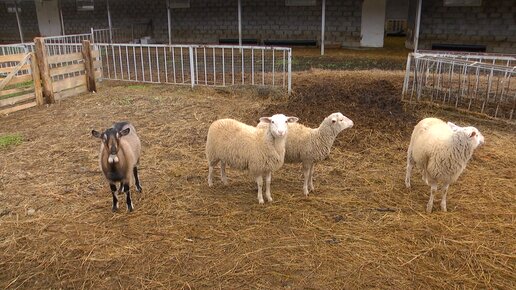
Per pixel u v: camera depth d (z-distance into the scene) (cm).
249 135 502
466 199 531
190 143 729
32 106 1002
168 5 2122
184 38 2339
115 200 501
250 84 1077
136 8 2400
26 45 1291
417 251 426
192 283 381
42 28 2750
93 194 549
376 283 380
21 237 453
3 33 2873
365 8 1969
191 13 2270
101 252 427
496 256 418
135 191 557
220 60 1697
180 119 862
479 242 440
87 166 639
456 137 445
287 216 493
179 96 1054
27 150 704
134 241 445
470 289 374
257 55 1819
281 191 558
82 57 1120
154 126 822
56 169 628
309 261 411
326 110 862
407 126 780
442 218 487
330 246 434
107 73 1422
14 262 414
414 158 514
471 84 1062
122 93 1112
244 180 592
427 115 860
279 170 625
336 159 658
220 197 542
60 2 2559
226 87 1083
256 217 491
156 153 686
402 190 560
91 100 1050
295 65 1559
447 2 1770
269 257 416
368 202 527
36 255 423
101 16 2517
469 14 1741
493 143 717
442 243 439
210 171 560
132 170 507
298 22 2088
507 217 487
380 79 1177
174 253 424
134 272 398
